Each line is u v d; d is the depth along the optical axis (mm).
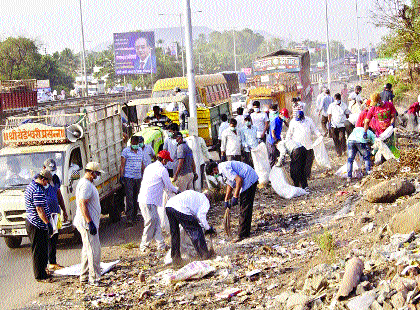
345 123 19031
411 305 5762
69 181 12375
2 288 9820
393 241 7566
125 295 8773
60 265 10805
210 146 21891
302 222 11688
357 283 6664
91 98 58562
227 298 7859
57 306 8555
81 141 13297
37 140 12805
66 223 12109
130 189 13852
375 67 65750
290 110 35781
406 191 10719
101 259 11062
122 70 87375
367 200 11078
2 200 12086
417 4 26016
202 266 9117
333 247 8625
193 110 15961
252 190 11062
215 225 12570
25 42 104312
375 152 14523
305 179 14734
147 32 86688
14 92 42188
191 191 9938
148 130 16234
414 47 29188
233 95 42000
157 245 11273
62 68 152875
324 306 6602
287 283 7949
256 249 10109
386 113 14125
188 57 15984
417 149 13344
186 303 7926
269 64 42812
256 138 16812
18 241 12945
